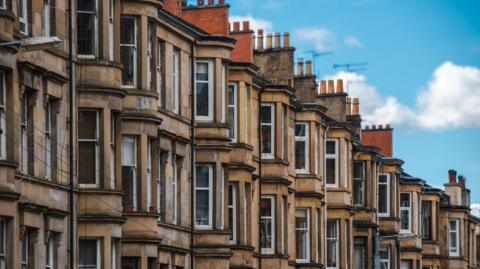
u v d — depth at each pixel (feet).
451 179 432.25
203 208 234.99
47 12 184.65
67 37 188.14
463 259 411.95
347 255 311.47
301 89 303.48
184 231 228.22
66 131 187.21
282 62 289.74
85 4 193.16
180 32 226.38
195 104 234.58
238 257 247.29
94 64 192.03
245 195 251.39
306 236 286.46
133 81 206.39
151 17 208.54
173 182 224.94
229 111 249.55
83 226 191.01
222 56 236.02
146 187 206.90
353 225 326.03
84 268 192.03
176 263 224.33
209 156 234.58
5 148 166.61
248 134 254.47
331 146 309.63
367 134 379.96
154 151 212.02
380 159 343.46
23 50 158.81
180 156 227.20
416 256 368.68
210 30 253.85
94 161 192.54
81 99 191.11
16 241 168.55
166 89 221.25
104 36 193.06
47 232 180.65
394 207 350.02
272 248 266.36
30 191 175.73
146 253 206.18
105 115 192.65
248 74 252.83
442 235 405.80
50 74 180.96
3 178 164.55
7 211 165.37
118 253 195.93
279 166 267.39
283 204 269.85
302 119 288.30
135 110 205.36
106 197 192.34
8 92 167.32
